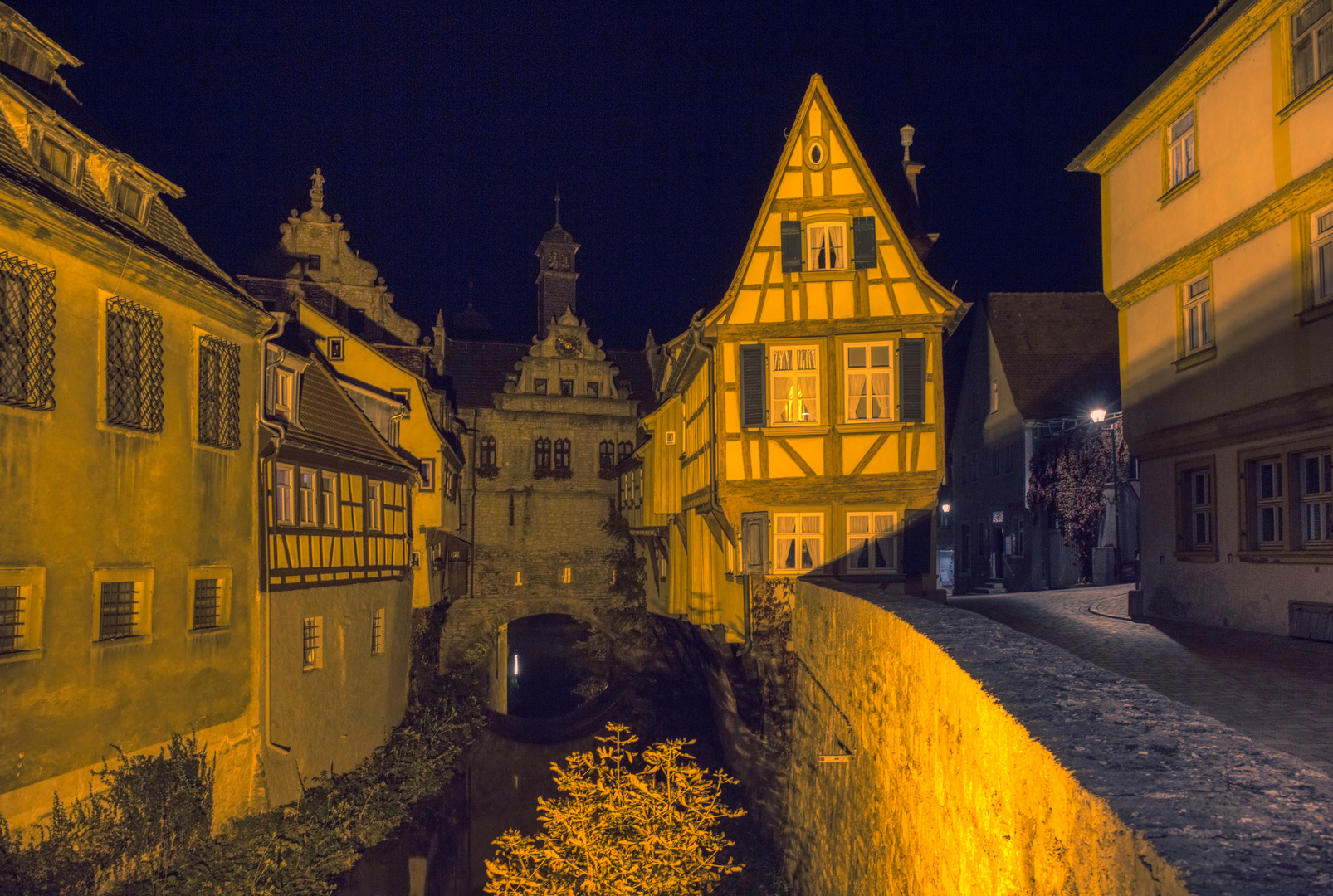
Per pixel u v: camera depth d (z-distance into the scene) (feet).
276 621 48.42
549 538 129.80
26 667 31.42
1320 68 34.53
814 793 39.19
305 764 51.70
